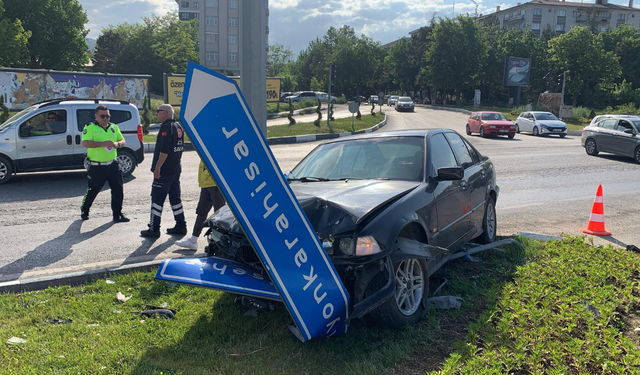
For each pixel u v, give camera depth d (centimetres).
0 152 994
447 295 424
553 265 468
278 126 2623
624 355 304
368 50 8412
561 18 9500
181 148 618
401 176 428
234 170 266
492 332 335
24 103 2344
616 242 609
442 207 421
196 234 575
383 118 3516
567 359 305
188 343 331
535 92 6806
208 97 258
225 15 6391
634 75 6819
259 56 537
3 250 571
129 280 453
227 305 395
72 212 770
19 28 4006
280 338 338
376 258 321
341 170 459
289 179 464
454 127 3189
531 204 866
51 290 429
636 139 1417
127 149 1123
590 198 916
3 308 389
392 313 338
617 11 9625
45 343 326
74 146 1066
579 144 2072
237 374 292
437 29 6612
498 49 6969
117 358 307
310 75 10762
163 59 6950
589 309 370
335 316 306
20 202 841
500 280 457
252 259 352
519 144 2066
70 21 4906
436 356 319
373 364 305
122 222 710
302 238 295
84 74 2494
